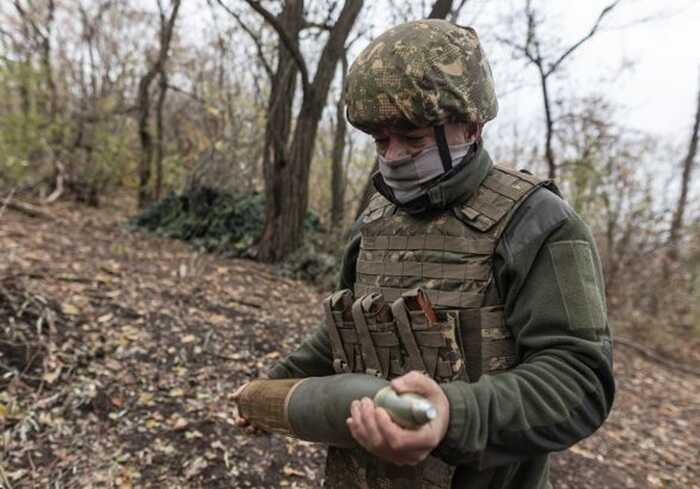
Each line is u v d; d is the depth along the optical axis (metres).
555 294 0.85
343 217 7.43
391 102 0.90
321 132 8.48
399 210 1.06
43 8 9.30
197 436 2.66
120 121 9.73
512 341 0.91
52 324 3.21
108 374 2.99
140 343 3.36
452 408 0.71
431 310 0.90
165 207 7.77
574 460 3.36
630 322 7.53
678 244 7.54
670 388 5.34
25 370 2.82
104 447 2.50
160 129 9.47
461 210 0.95
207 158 7.65
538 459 0.98
